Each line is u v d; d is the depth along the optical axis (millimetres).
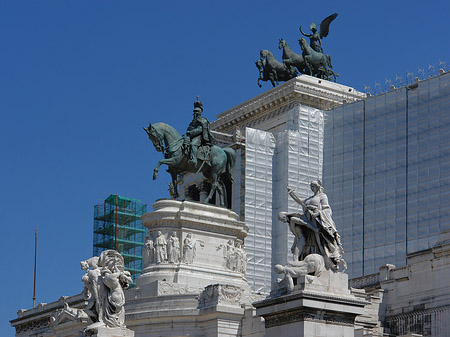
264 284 175125
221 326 114312
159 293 122875
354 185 176625
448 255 118500
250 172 179500
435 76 167250
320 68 192250
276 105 188625
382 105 175125
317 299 68000
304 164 180625
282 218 71938
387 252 168250
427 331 118500
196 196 191250
